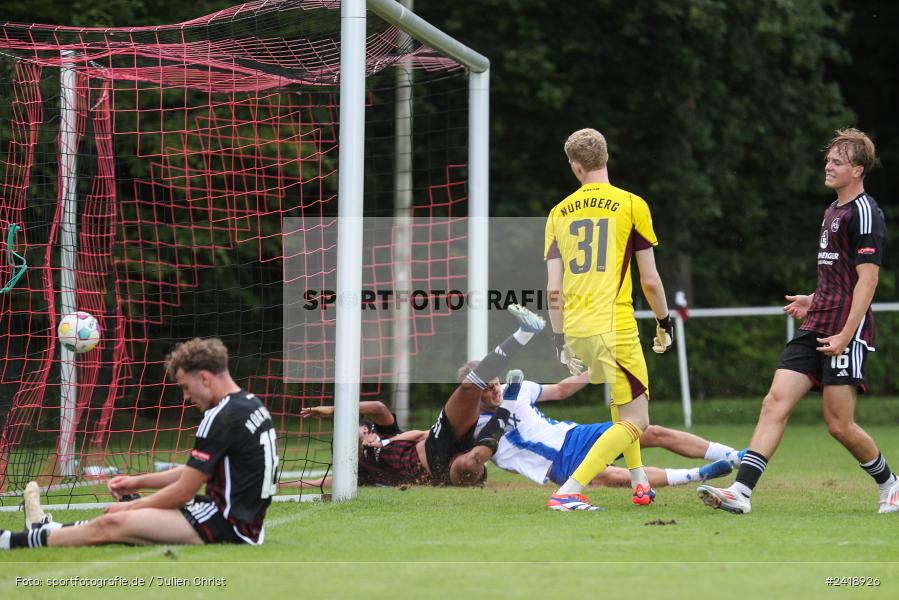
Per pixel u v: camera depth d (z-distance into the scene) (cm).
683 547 1756
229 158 5400
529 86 6362
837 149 2228
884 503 2220
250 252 5631
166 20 5459
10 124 3612
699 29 6112
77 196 3622
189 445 4334
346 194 2467
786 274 7844
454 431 2678
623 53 6456
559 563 1608
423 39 2870
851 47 8188
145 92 5069
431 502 2423
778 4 6303
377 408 2823
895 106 8475
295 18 2834
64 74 3219
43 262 4103
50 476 2841
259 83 3500
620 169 6800
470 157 3225
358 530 1967
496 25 6328
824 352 2189
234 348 5728
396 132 5675
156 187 5403
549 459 2662
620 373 2242
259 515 1753
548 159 6806
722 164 6825
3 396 3631
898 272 7756
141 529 1712
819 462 3528
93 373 3538
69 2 5062
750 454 2214
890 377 6594
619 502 2416
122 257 4844
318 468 3550
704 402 6072
